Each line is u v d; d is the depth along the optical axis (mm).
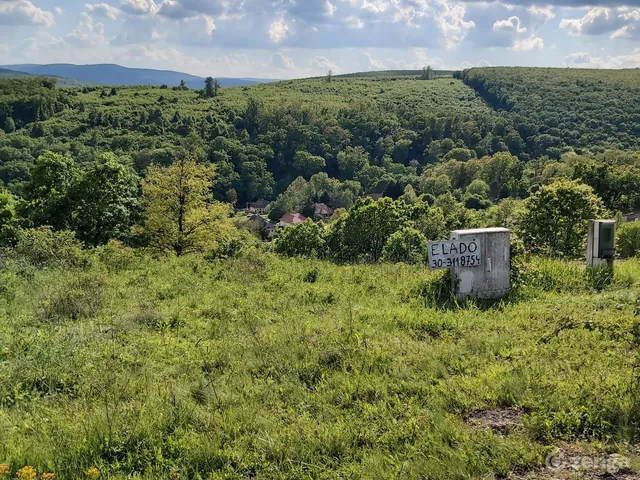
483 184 83125
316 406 4758
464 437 3947
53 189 21219
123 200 22438
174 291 10336
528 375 4863
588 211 12742
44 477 3609
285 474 3674
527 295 8258
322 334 6750
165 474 3746
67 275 11156
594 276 8828
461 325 6844
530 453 3674
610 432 3914
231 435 4328
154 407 4789
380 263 14156
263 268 12453
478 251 8211
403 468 3613
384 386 5012
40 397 5395
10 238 18516
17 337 6930
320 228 19328
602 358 5262
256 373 5754
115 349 6660
